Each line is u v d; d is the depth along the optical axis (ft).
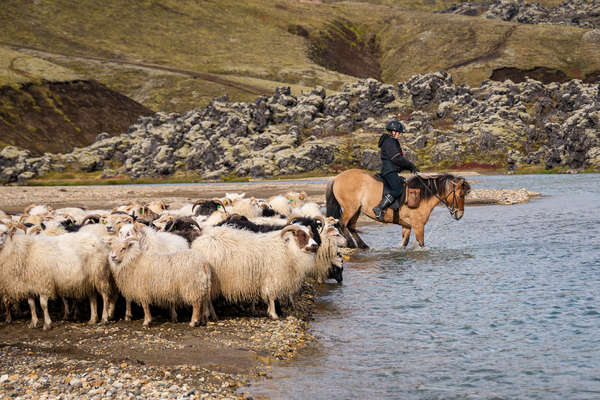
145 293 32.71
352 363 27.09
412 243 66.23
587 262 48.85
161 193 196.65
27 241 32.65
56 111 640.58
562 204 113.70
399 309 36.65
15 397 22.30
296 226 35.35
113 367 25.68
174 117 517.55
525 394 22.95
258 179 388.16
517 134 403.34
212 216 45.80
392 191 58.18
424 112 461.78
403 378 25.03
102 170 465.47
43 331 32.42
